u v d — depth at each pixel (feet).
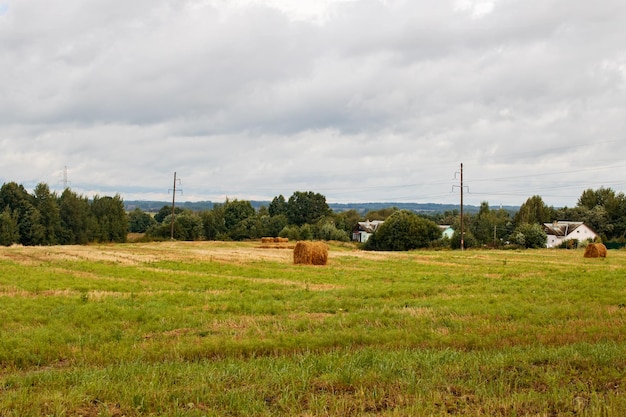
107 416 26.81
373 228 421.18
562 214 434.71
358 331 46.98
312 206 423.64
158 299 65.05
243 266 116.98
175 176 314.96
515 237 295.89
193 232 349.20
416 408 27.17
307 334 45.73
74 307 57.16
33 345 40.96
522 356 37.40
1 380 32.89
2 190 275.39
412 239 292.20
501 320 53.36
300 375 33.06
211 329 48.52
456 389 31.12
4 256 131.44
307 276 97.45
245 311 58.03
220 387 30.94
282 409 27.94
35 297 64.39
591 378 32.50
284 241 245.04
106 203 325.83
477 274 103.14
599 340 43.34
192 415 26.66
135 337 44.98
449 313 56.34
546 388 31.32
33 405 27.50
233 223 379.14
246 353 40.42
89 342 43.01
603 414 26.48
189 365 35.99
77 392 29.60
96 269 102.73
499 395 29.73
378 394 29.76
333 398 28.96
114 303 61.00
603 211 393.50
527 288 78.33
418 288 77.20
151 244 224.74
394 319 53.01
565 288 78.59
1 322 49.88
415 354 38.06
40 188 287.28
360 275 100.17
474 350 40.86
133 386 30.83
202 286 79.97
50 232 286.87
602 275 97.81
